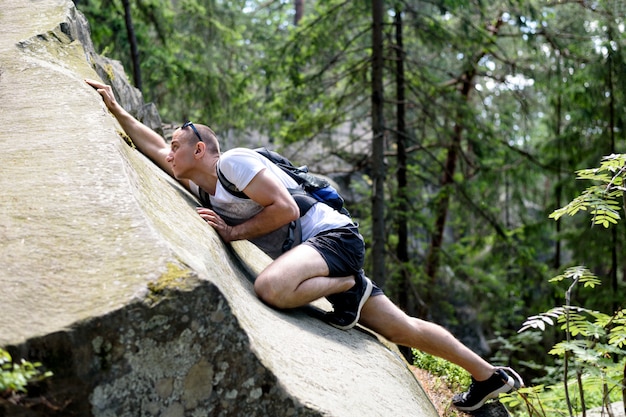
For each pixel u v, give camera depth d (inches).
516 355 510.9
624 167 146.4
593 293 531.8
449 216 769.6
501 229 525.7
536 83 514.0
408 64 519.2
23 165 123.5
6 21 190.9
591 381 151.0
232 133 645.3
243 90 506.9
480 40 476.4
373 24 467.8
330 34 481.7
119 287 96.6
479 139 512.4
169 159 148.8
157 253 102.3
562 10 529.3
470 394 158.2
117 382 94.9
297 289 138.2
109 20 434.6
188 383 99.3
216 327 100.0
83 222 108.1
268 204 140.9
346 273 146.0
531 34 478.6
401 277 499.2
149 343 96.2
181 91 515.5
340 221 147.9
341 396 117.6
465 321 640.4
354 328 158.7
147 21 466.6
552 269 599.2
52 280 97.3
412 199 567.8
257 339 110.7
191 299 97.9
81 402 93.0
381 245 461.7
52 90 154.6
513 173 553.6
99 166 123.1
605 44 490.6
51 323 91.4
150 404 97.3
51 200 112.9
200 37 541.0
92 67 198.8
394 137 558.6
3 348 88.0
